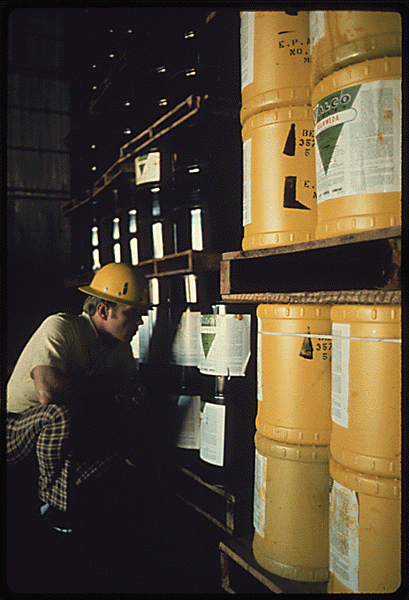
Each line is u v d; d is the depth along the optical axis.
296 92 1.29
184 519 2.00
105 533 1.88
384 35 0.98
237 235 2.32
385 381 0.97
